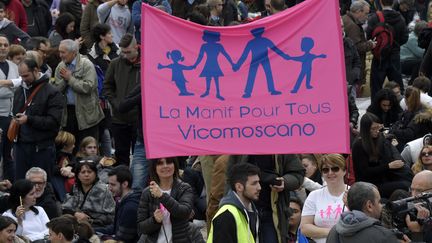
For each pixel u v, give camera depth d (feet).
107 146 107.65
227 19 130.82
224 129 67.36
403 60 136.87
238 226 66.33
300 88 67.51
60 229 76.54
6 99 101.30
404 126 99.60
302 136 67.41
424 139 88.69
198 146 67.31
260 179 70.90
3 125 101.04
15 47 104.06
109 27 112.68
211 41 67.62
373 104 103.45
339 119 67.36
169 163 73.46
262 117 67.41
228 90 67.51
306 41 67.51
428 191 67.97
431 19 139.85
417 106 100.01
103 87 104.68
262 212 71.41
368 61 133.80
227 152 67.31
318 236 72.43
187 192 73.82
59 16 119.14
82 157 97.55
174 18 67.62
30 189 83.87
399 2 146.61
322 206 72.74
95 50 112.57
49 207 88.17
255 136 67.36
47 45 109.70
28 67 94.27
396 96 104.58
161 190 72.33
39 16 128.06
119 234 83.15
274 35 67.51
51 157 95.40
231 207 66.59
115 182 88.17
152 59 67.72
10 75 103.04
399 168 88.84
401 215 62.44
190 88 67.56
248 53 67.56
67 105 103.91
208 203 80.23
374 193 61.11
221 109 67.51
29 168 95.14
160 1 126.00
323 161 72.84
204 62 67.67
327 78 67.51
